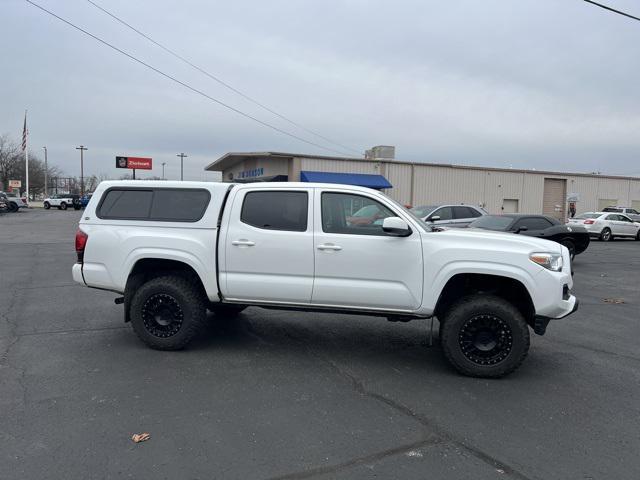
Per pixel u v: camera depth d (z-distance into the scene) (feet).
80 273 18.22
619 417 13.32
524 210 106.52
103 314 23.29
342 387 15.06
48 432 11.70
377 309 16.67
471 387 15.31
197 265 17.35
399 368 16.92
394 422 12.73
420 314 16.51
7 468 10.14
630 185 117.29
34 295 27.43
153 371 15.93
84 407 13.12
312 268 16.74
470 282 17.35
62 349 17.95
